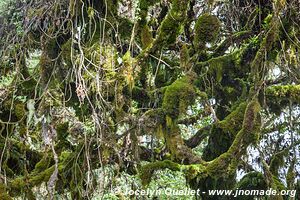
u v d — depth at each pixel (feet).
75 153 23.26
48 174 23.34
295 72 24.04
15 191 23.07
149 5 22.57
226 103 26.37
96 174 24.40
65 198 24.35
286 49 22.95
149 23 24.75
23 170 25.27
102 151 22.33
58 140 24.76
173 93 20.86
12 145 25.03
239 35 25.48
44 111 22.25
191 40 24.79
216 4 25.63
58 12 22.21
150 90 24.41
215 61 24.79
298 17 22.30
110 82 21.36
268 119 27.99
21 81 23.06
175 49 25.38
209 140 27.68
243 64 24.70
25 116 24.06
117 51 23.58
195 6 26.53
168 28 21.63
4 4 23.11
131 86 21.65
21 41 22.36
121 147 23.45
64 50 21.94
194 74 21.67
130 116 21.56
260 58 21.88
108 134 21.81
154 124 20.97
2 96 23.85
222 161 20.34
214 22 21.29
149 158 25.98
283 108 26.45
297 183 27.55
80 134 23.03
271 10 24.68
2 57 23.09
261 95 23.20
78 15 22.38
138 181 27.53
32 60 27.58
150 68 24.94
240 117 21.84
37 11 21.93
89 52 21.91
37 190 24.18
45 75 22.43
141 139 27.66
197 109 28.84
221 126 21.97
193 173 20.53
